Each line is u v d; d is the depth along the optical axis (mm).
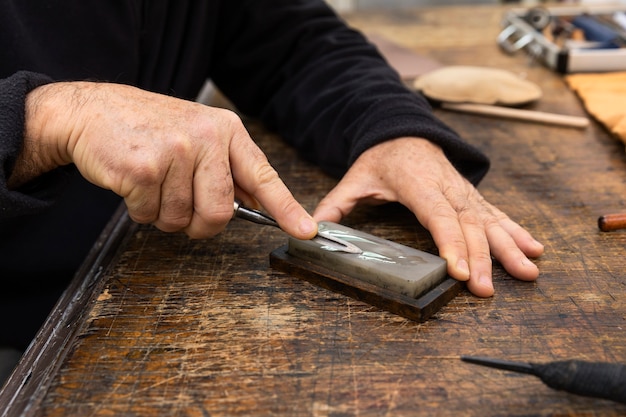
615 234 861
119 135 702
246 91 1295
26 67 976
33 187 773
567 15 1888
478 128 1256
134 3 1110
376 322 684
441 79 1368
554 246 835
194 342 658
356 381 598
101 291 753
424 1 2615
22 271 1060
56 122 714
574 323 679
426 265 723
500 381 593
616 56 1492
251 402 576
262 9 1248
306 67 1209
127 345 656
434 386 589
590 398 569
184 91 1227
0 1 941
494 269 784
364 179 923
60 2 1024
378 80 1086
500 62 1638
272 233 875
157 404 578
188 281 769
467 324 679
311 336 664
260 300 728
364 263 728
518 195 981
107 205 1130
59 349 673
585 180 1026
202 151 726
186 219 765
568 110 1320
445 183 873
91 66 1076
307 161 1136
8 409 594
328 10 1319
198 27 1229
